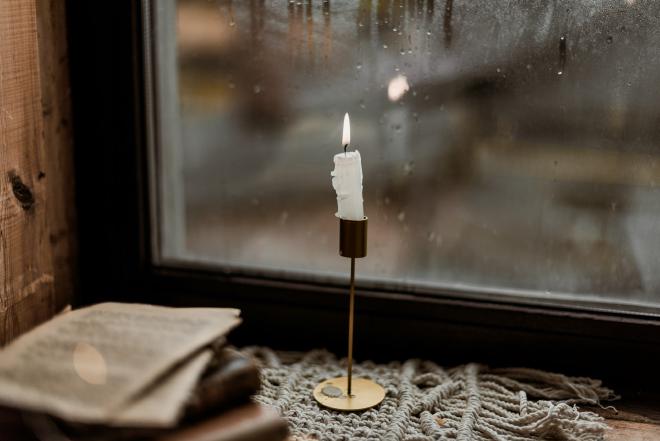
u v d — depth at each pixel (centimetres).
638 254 86
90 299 95
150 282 94
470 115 87
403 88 88
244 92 92
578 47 83
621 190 85
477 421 78
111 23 87
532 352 87
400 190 91
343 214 77
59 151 89
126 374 63
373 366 88
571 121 85
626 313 85
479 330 87
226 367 68
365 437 76
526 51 84
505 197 88
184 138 95
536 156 87
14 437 63
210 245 96
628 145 84
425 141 89
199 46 92
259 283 92
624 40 82
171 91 94
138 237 92
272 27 89
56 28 87
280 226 95
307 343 92
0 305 78
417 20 86
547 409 78
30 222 82
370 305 89
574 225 87
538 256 89
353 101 90
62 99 88
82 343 66
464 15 85
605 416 80
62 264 91
